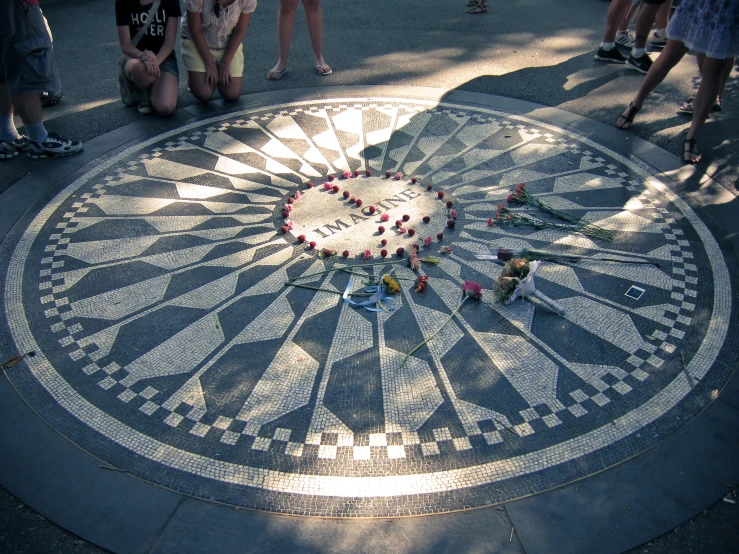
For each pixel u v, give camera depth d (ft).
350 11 36.17
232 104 24.81
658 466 11.19
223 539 9.98
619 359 13.38
